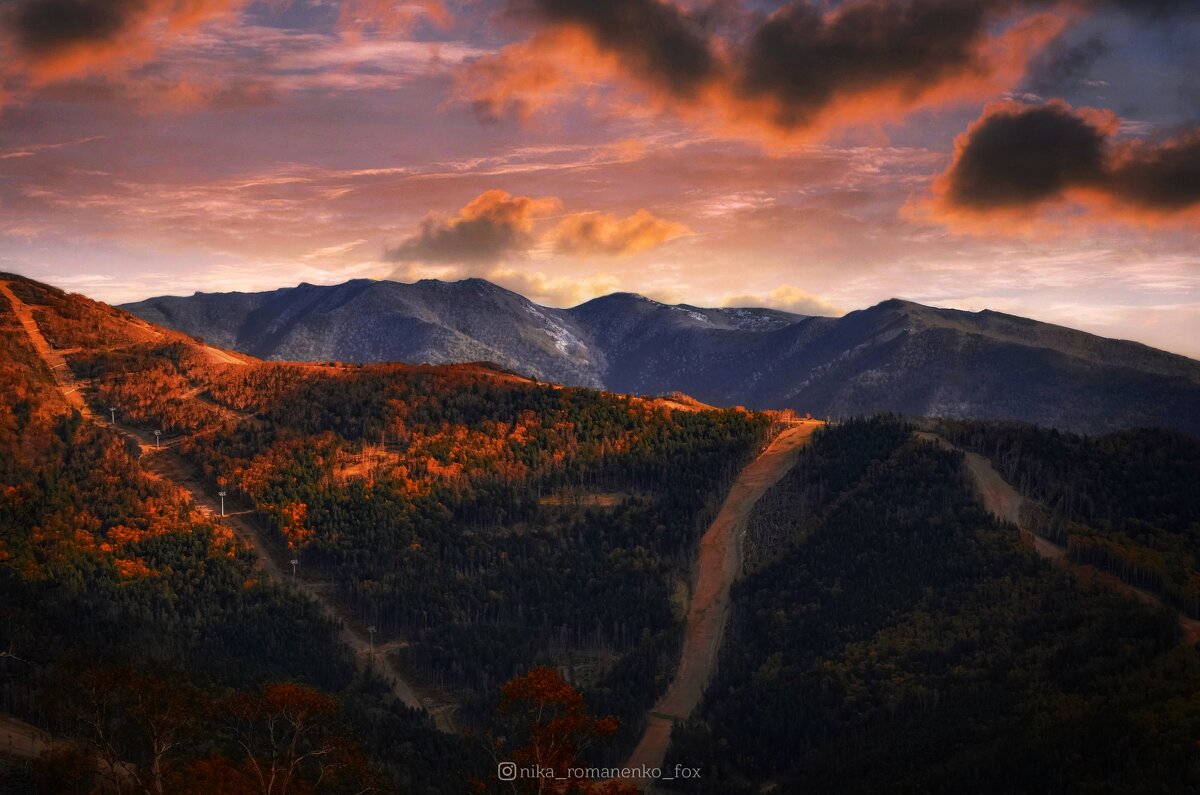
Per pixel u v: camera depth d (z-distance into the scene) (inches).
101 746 5059.1
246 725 5659.5
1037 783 7583.7
